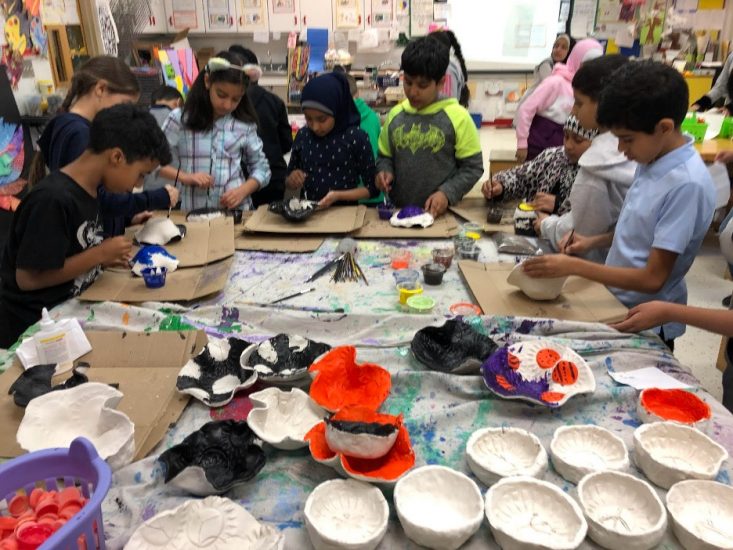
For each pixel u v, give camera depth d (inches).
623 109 52.5
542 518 33.0
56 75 120.1
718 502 33.8
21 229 57.5
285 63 222.8
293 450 39.4
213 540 31.1
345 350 46.7
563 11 226.4
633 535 30.3
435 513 33.9
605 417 43.2
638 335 52.9
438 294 62.5
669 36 220.1
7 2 102.1
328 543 30.3
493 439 39.5
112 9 161.6
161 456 36.1
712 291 132.6
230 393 44.3
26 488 32.0
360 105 126.8
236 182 96.0
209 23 214.5
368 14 216.2
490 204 93.4
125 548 29.9
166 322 54.8
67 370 46.5
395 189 98.3
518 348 47.5
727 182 91.8
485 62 237.1
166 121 94.1
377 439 34.7
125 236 75.9
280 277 66.6
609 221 69.2
